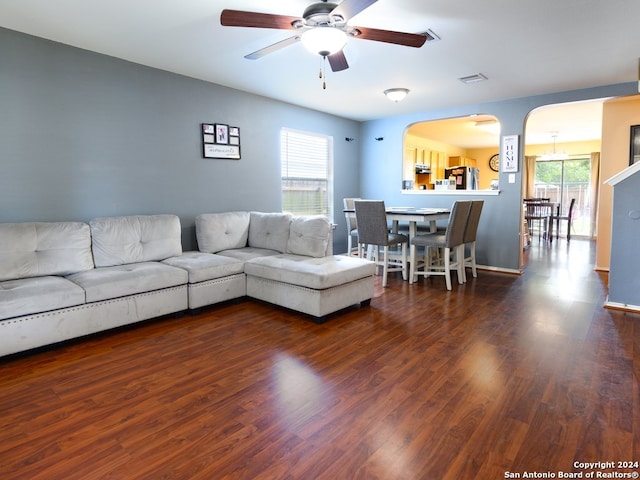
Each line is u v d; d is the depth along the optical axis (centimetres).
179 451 155
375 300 373
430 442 160
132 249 330
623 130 485
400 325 302
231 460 150
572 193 948
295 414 181
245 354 249
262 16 205
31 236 279
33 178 300
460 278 443
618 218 335
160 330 291
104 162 339
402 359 241
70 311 255
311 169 559
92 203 333
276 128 492
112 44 309
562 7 242
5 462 149
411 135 799
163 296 304
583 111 579
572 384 208
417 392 201
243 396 197
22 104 292
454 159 990
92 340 271
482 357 243
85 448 157
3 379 215
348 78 394
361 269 336
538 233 961
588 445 157
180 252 368
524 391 201
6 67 283
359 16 254
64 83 311
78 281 270
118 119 345
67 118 315
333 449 156
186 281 318
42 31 284
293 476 141
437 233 471
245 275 363
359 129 638
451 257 542
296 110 518
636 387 204
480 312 334
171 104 382
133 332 287
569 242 809
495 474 142
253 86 428
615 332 283
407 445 158
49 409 186
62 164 314
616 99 464
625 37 288
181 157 395
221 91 425
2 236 266
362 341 270
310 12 206
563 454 152
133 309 286
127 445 159
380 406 188
